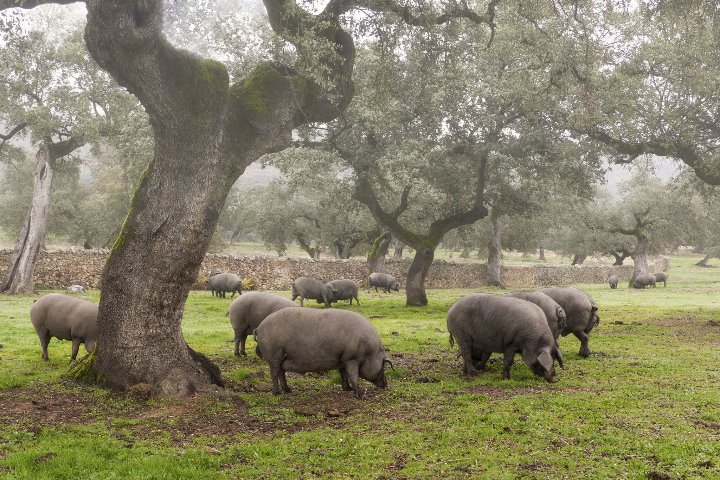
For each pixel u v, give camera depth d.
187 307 26.05
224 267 38.00
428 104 23.14
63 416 8.37
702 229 55.62
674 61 18.22
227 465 6.54
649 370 11.81
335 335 9.52
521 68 19.83
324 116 11.76
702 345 15.51
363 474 6.23
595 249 61.62
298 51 10.91
